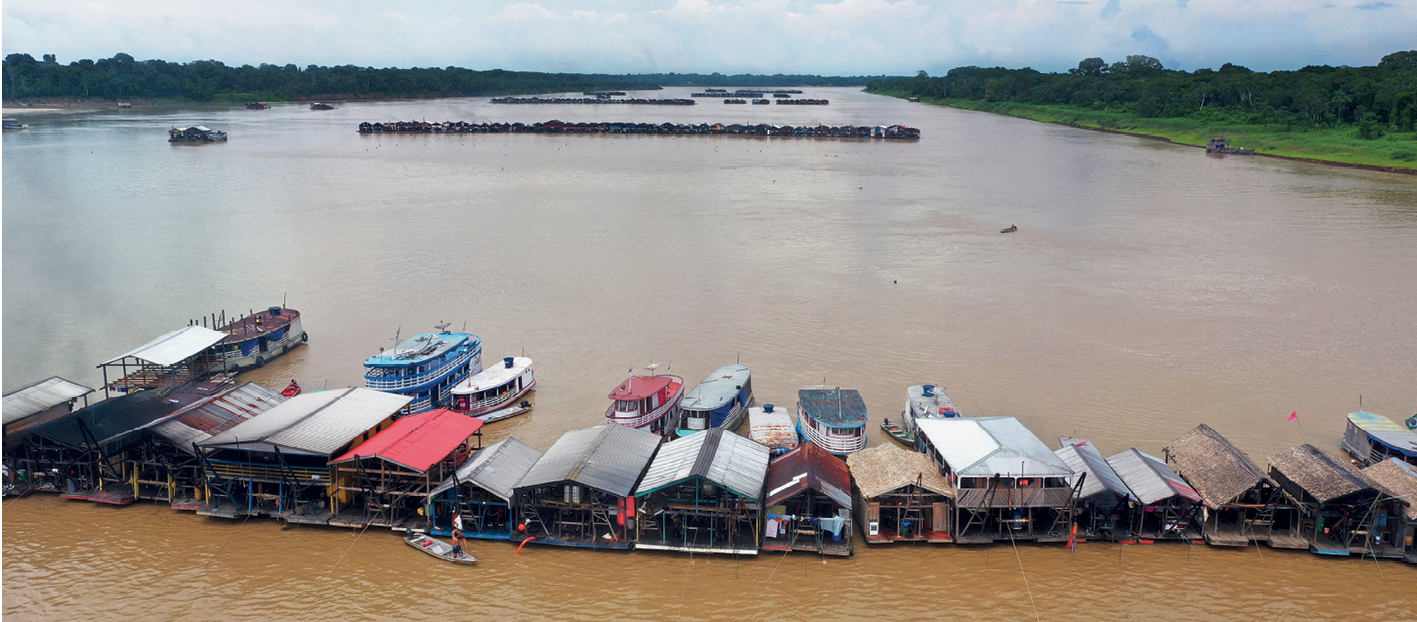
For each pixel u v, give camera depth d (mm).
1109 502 51688
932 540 51312
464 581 47969
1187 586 47312
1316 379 76125
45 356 80312
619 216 156250
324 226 143250
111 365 71938
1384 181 198500
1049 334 89000
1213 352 83188
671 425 68625
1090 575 48375
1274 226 145375
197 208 158375
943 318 94500
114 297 99812
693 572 48906
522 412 69375
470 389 68188
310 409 59125
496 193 182125
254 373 77438
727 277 112062
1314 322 92375
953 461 52125
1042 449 54094
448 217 153250
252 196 173250
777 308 98250
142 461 55562
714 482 49500
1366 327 90562
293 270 113438
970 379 76500
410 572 48750
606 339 87375
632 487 51656
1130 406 70312
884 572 48844
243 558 49906
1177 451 57812
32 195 169375
